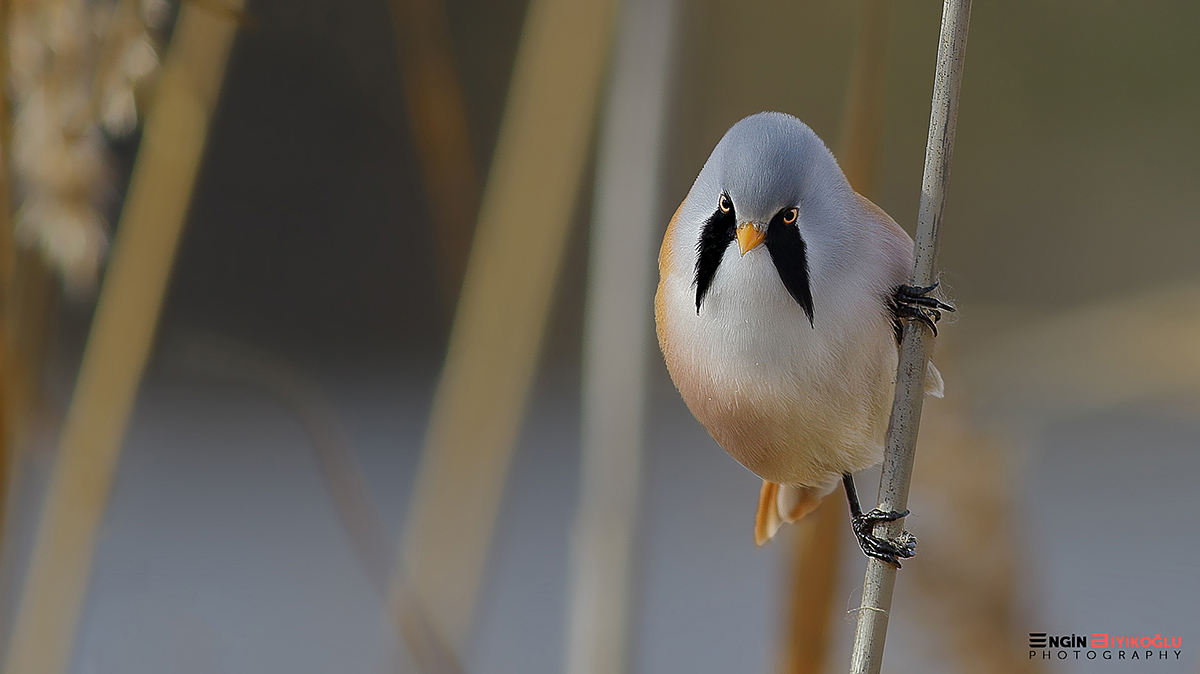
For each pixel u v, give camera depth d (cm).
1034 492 504
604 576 344
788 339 337
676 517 478
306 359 700
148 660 349
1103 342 345
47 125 340
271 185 695
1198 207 826
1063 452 553
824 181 338
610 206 345
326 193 697
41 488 351
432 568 346
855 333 337
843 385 338
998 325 350
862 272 337
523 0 745
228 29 347
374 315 721
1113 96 851
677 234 339
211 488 511
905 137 787
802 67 717
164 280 347
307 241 705
